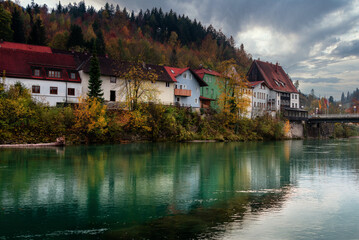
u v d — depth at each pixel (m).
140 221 13.12
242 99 69.81
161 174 23.77
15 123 44.41
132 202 15.99
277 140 79.31
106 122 49.31
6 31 86.50
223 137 67.00
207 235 11.61
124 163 28.97
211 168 26.94
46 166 26.59
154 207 15.13
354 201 16.45
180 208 14.99
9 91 47.03
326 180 22.14
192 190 18.72
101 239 11.25
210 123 68.50
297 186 20.08
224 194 17.78
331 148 51.44
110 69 60.84
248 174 24.30
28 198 16.67
